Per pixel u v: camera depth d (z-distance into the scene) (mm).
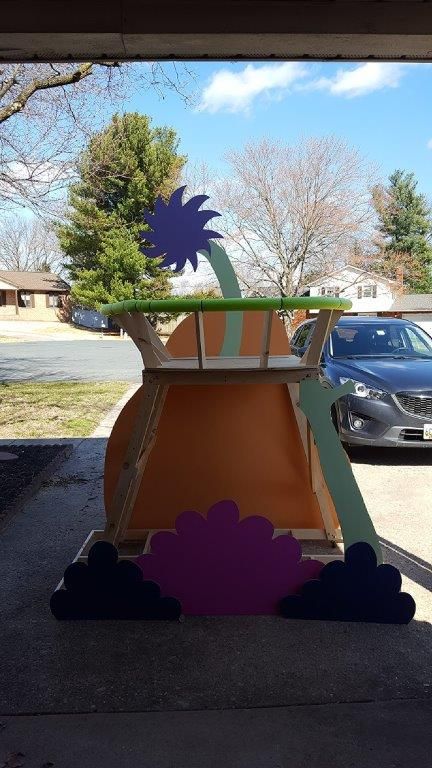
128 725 2314
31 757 2146
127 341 33094
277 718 2346
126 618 3121
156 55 3535
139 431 3189
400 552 4043
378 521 4680
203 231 3512
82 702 2455
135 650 2836
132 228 32812
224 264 3758
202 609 3154
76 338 35344
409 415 6148
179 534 3096
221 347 3854
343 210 25234
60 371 16891
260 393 3762
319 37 3246
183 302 2898
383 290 31688
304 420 3648
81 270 34844
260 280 25922
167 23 3178
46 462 6215
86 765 2105
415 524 4605
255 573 3123
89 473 6086
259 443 3811
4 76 9203
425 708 2402
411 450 7160
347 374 6566
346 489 3064
